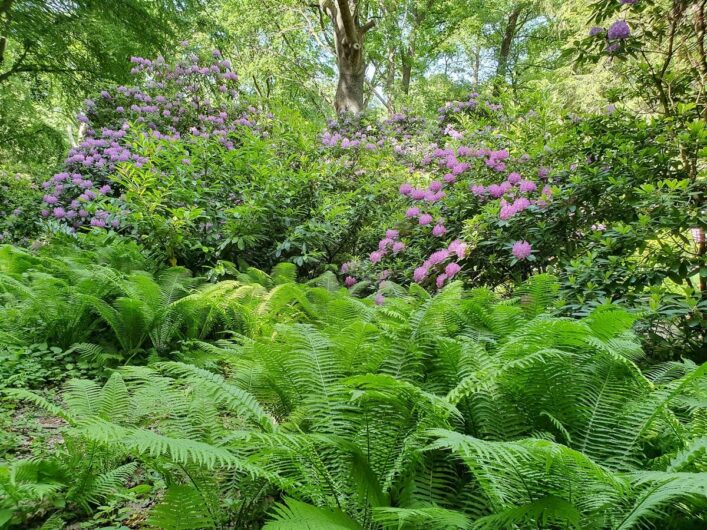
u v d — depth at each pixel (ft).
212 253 19.48
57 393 12.23
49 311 14.46
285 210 20.08
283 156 23.50
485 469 5.67
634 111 15.79
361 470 6.27
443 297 9.68
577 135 15.24
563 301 11.40
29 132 41.98
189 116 30.91
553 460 5.27
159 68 32.96
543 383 7.31
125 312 14.03
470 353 8.14
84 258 17.60
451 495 6.53
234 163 21.70
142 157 22.67
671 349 10.86
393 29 52.75
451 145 21.42
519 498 5.91
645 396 7.44
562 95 33.60
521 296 12.12
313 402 7.37
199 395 8.00
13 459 8.95
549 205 13.79
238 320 15.74
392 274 16.66
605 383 7.74
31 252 20.54
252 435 5.79
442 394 8.12
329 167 21.94
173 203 19.49
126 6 35.32
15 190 29.17
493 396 7.50
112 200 19.63
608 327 7.89
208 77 33.14
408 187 18.34
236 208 18.37
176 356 14.64
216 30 42.22
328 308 13.91
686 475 4.54
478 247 14.90
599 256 12.93
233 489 7.34
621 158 13.14
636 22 14.89
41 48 37.24
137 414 8.07
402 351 8.71
